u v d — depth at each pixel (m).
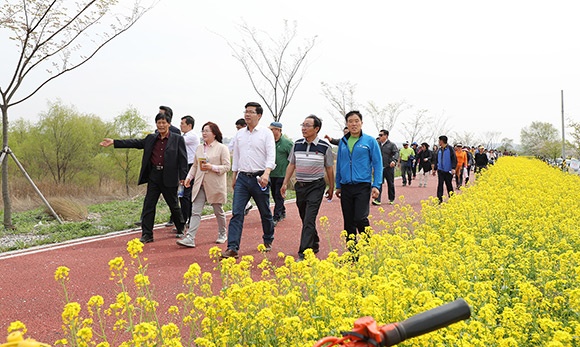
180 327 4.63
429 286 4.75
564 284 4.86
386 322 3.56
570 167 38.09
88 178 21.98
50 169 21.56
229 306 3.62
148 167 8.46
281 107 22.66
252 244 8.43
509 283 5.12
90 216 12.48
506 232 7.79
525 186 14.58
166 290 5.81
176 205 8.69
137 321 4.75
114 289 5.86
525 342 3.70
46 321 4.90
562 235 7.61
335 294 3.86
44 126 21.48
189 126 9.84
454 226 7.83
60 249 8.07
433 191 18.67
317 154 6.91
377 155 6.68
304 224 6.96
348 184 6.73
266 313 3.36
